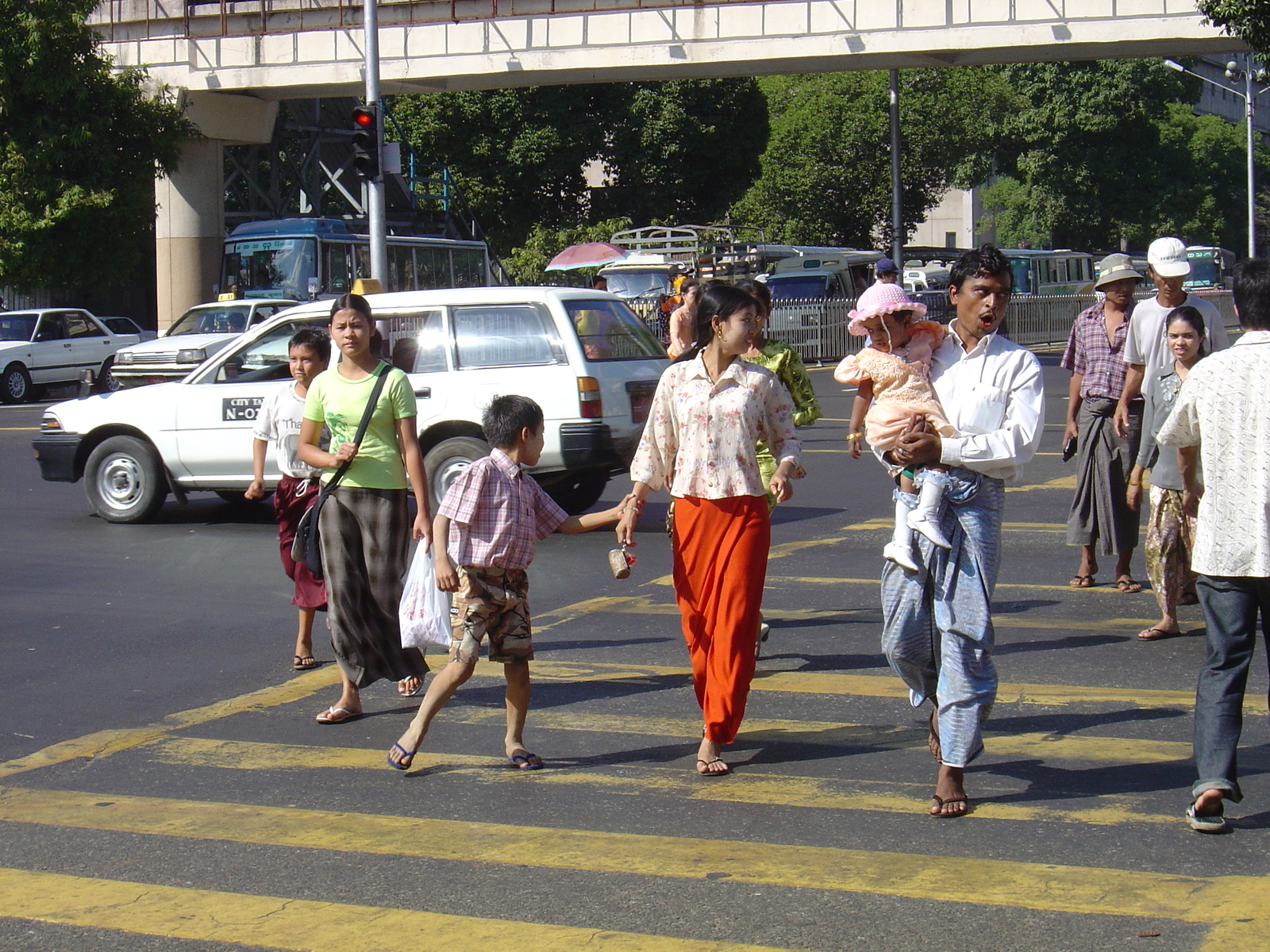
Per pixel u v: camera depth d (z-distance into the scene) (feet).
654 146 155.84
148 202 100.37
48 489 50.01
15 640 27.55
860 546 36.24
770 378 18.88
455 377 38.70
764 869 15.19
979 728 16.89
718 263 118.42
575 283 144.97
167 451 41.68
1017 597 29.68
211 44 106.22
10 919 14.34
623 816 17.08
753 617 18.52
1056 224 206.39
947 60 92.38
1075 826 16.33
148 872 15.56
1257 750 19.10
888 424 16.46
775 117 193.06
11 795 18.42
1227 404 15.87
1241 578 15.80
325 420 21.62
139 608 30.53
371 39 73.41
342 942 13.57
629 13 95.45
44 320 97.66
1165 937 13.23
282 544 25.40
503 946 13.39
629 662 25.12
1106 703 21.65
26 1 91.76
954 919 13.75
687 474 18.56
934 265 159.84
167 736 21.04
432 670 24.88
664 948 13.25
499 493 18.78
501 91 152.15
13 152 93.40
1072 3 85.66
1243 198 240.12
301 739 20.81
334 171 139.85
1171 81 198.29
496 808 17.51
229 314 79.36
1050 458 54.03
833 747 19.79
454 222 139.64
